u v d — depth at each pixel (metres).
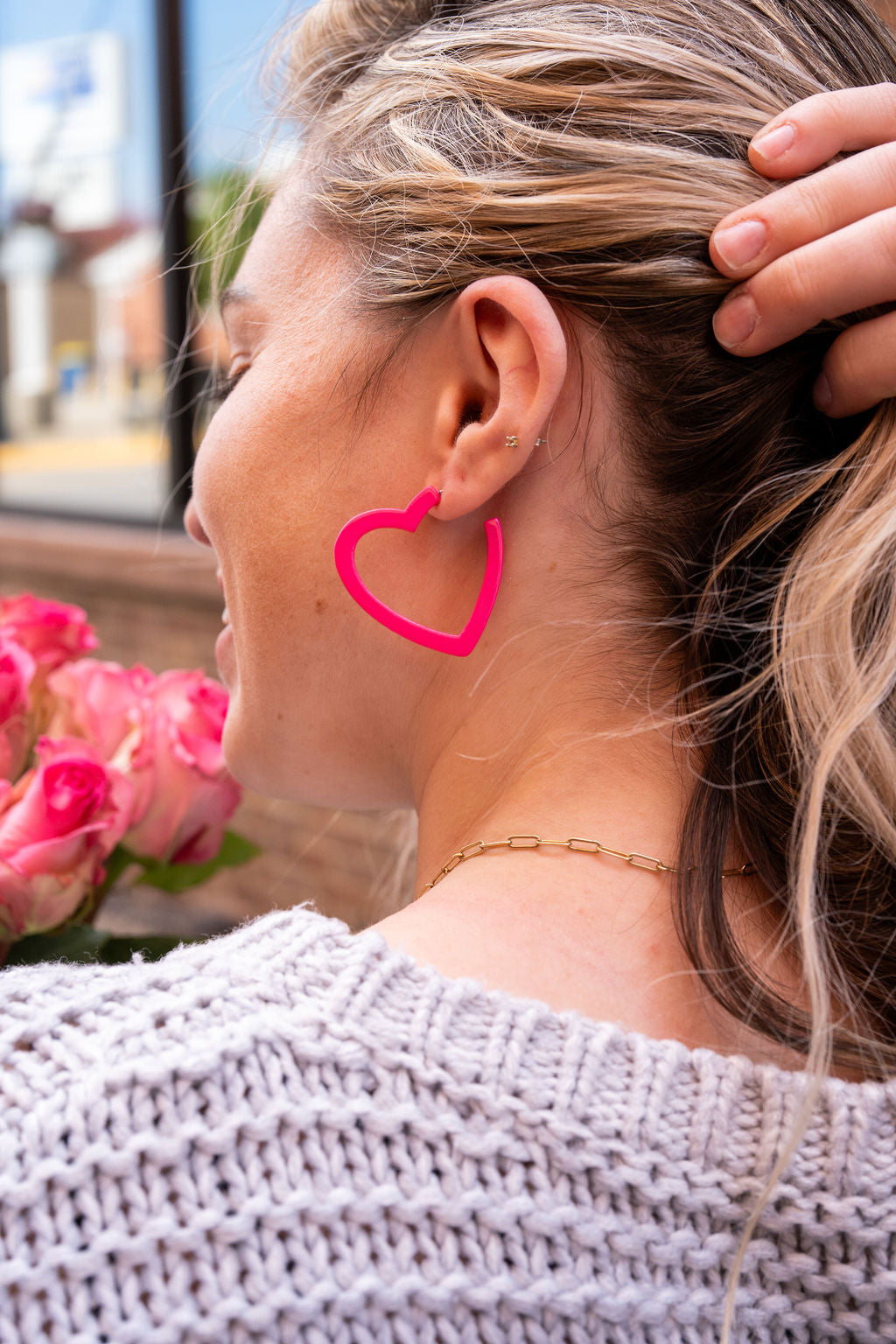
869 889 0.54
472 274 0.52
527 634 0.56
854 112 0.51
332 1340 0.40
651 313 0.52
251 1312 0.39
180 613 2.54
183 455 2.65
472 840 0.58
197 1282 0.39
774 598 0.54
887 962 0.54
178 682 0.81
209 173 2.54
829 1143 0.46
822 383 0.52
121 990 0.45
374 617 0.55
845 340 0.51
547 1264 0.42
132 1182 0.40
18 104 3.12
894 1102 0.47
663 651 0.55
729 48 0.55
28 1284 0.38
